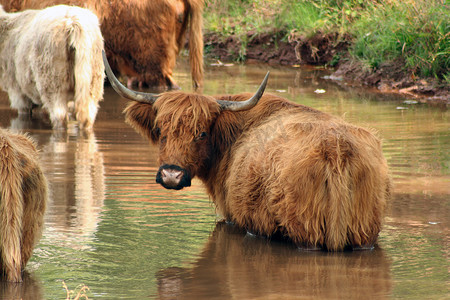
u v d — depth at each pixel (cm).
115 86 1758
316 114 1702
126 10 3934
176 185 1628
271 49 5097
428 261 1444
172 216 1781
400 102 3475
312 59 4856
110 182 2102
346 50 4678
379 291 1266
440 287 1287
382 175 1567
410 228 1669
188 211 1828
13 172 1298
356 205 1495
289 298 1231
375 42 4356
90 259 1446
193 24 3928
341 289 1278
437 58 3866
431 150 2491
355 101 3466
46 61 2920
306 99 3478
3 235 1299
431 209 1816
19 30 3184
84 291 1261
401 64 4044
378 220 1534
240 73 4403
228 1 5897
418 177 2138
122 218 1747
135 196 1952
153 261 1441
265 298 1231
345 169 1470
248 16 5531
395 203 1869
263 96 1808
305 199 1495
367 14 4759
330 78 4247
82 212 1788
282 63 4953
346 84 4038
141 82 4044
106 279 1330
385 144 2580
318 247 1531
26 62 3050
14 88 3234
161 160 1662
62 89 2948
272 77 4228
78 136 2791
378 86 3991
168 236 1619
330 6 5156
